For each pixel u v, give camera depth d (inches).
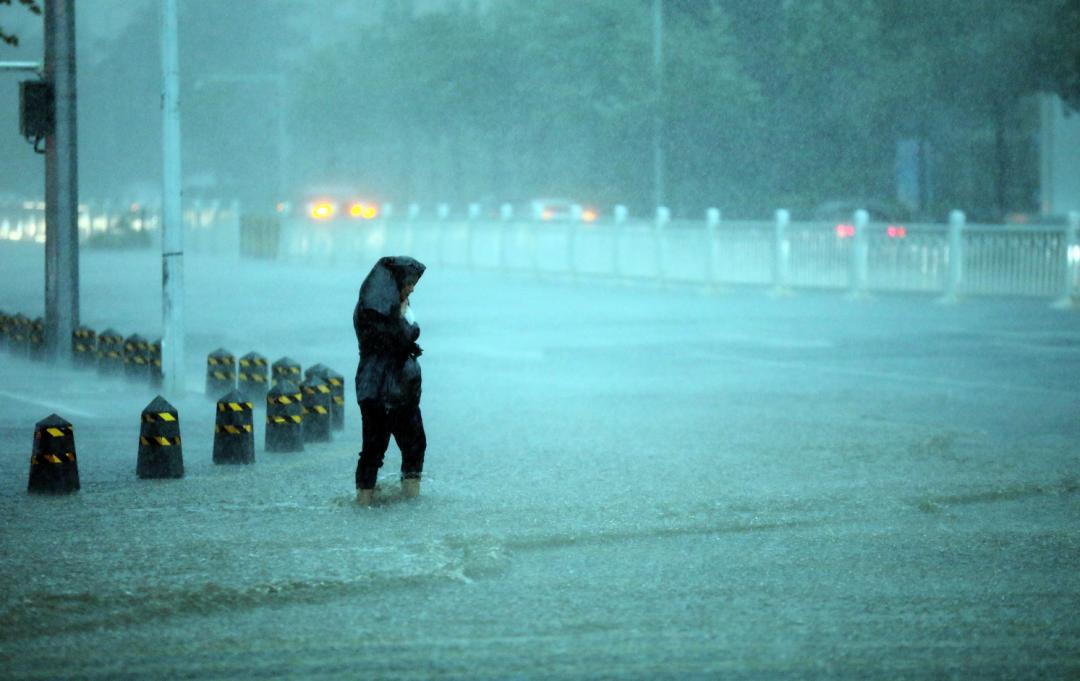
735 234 4200.3
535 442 1610.5
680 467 1430.9
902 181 6323.8
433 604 909.8
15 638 830.5
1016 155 6166.3
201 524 1140.5
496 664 778.2
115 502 1240.8
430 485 1330.0
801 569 1008.9
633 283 4579.2
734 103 6215.6
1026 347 2659.9
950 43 5123.0
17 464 1465.3
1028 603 909.8
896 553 1058.1
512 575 993.5
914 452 1519.4
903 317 3316.9
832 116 6087.6
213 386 2017.7
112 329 2304.4
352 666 776.3
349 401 2004.2
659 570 1006.4
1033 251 3597.4
